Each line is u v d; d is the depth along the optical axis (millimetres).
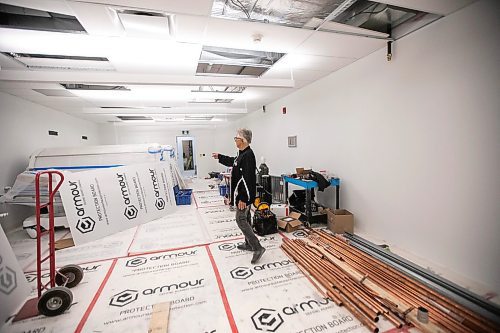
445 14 2119
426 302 1754
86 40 2375
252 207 4551
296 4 1981
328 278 2105
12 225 3992
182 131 10219
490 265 1938
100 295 2051
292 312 1781
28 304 1952
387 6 2131
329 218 3379
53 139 5492
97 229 3293
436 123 2277
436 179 2309
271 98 5516
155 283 2209
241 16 2139
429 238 2410
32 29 2129
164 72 3422
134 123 8531
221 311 1811
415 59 2439
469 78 1998
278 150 5719
